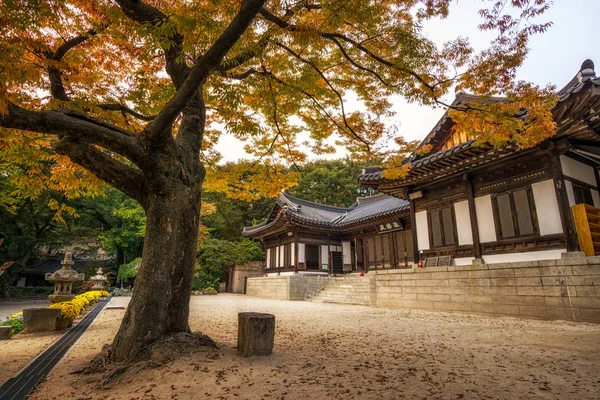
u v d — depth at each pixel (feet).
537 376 14.10
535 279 31.89
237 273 105.19
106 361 15.51
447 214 44.73
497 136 22.41
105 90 23.50
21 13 13.80
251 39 18.13
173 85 20.47
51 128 14.65
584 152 35.63
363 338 22.86
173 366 14.34
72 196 25.90
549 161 34.32
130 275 94.22
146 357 14.89
